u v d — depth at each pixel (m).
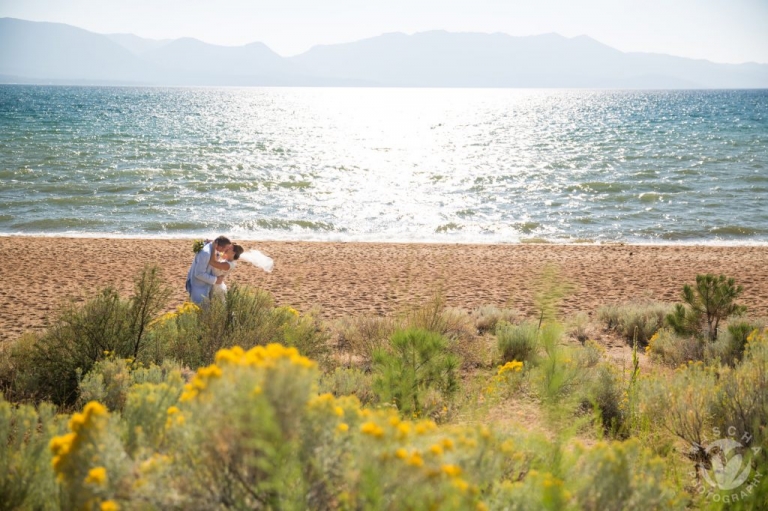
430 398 4.99
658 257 17.88
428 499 1.89
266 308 8.16
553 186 32.56
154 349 6.56
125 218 24.41
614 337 9.47
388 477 1.92
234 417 2.01
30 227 22.67
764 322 8.80
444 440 2.20
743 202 27.73
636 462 3.08
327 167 40.34
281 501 2.01
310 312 10.84
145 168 36.94
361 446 2.04
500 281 14.50
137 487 2.09
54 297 12.50
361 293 13.16
